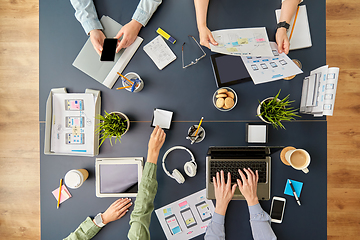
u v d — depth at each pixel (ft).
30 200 5.98
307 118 3.81
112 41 3.58
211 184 3.70
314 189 3.76
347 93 5.65
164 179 3.94
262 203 3.82
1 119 6.04
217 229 3.56
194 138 3.78
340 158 5.65
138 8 3.80
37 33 5.99
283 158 3.76
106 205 3.94
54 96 3.93
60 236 3.93
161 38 3.95
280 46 3.69
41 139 4.00
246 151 3.63
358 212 5.57
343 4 5.61
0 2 5.99
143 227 3.36
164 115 3.92
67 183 3.67
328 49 5.68
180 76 3.97
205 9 3.78
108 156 3.98
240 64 3.84
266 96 3.86
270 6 3.87
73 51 4.00
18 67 6.01
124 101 4.00
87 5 3.83
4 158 6.03
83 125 3.90
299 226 3.75
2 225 5.98
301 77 3.83
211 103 3.93
